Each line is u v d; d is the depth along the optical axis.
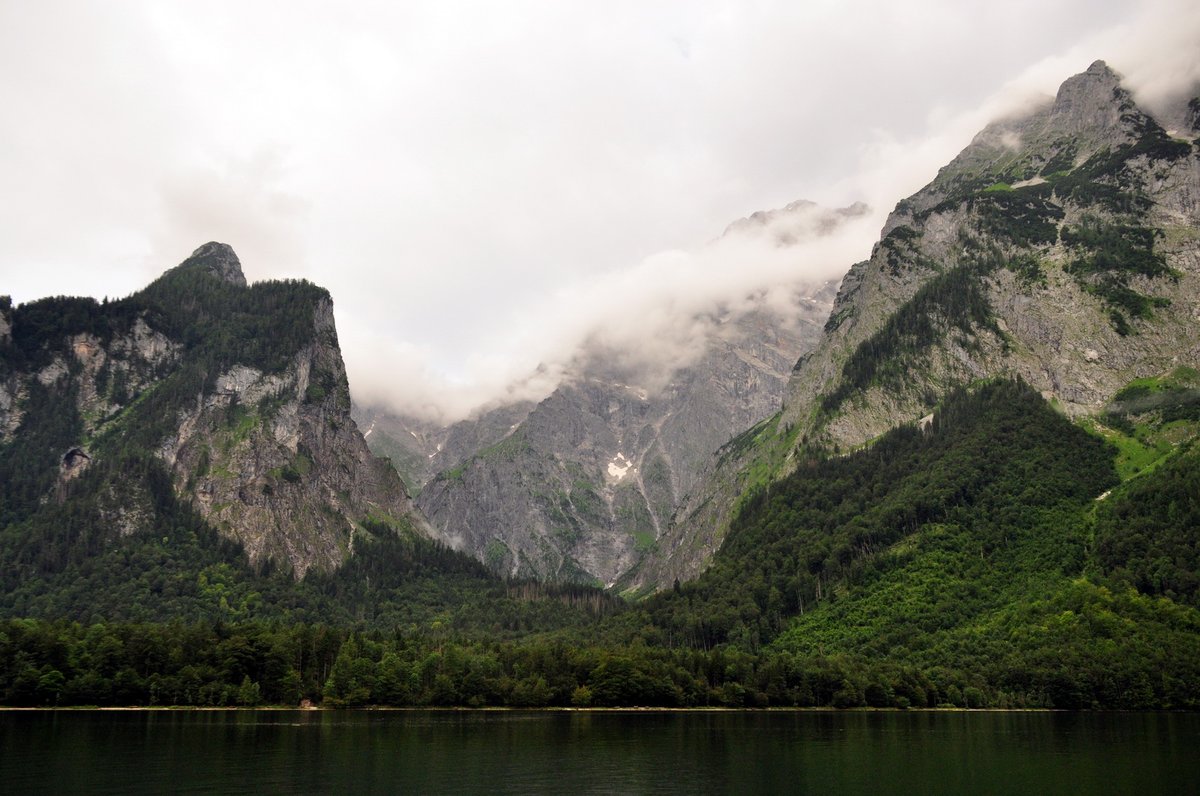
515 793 124.06
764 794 125.88
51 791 117.62
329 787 124.06
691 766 149.00
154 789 119.75
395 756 153.50
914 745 177.50
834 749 171.00
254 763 142.00
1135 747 174.62
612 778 137.00
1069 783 134.50
